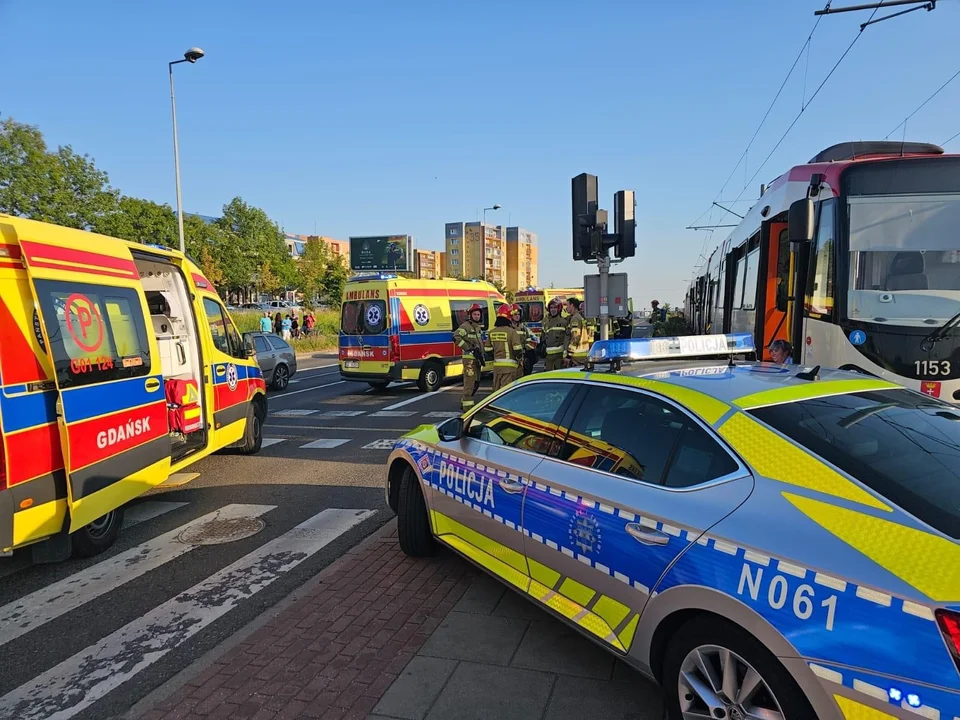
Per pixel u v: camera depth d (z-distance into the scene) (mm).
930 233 6016
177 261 6785
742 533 2242
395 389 15859
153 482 5430
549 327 12188
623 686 2984
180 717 2873
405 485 4570
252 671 3203
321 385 17312
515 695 2934
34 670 3408
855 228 6160
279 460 8164
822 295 6434
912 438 2559
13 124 30156
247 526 5605
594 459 3078
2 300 3967
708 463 2568
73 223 31797
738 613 2164
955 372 5645
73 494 4336
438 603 3883
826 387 2914
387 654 3316
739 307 10969
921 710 1729
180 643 3656
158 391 5559
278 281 63688
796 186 7535
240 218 64188
